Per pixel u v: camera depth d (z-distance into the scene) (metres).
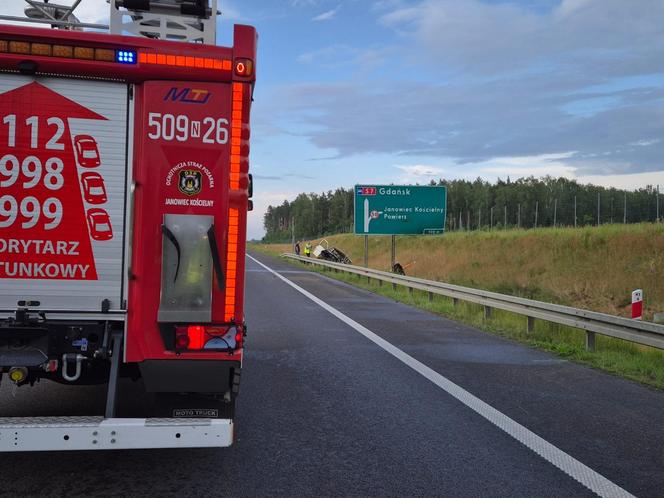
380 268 37.69
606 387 7.36
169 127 4.06
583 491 4.26
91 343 4.07
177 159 4.06
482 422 5.84
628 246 27.08
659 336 8.19
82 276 4.04
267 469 4.58
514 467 4.70
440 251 38.59
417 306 16.27
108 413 3.89
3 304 3.98
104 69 4.00
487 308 13.41
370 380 7.50
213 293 4.09
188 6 5.55
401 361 8.67
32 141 3.98
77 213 4.03
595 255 27.42
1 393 6.54
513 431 5.57
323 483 4.33
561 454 4.99
